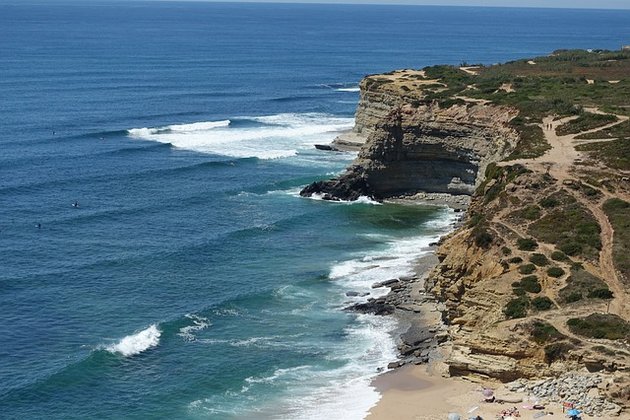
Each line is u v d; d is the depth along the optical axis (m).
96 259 72.12
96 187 94.88
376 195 93.69
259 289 65.94
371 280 68.00
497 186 66.06
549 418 40.66
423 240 79.00
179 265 71.31
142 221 83.38
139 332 57.72
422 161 93.50
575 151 72.56
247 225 82.81
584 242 53.88
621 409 40.47
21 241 76.19
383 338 57.09
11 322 59.12
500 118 88.00
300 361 53.84
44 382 50.44
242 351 55.31
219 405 48.47
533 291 48.91
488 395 44.38
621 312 46.06
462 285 52.84
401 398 47.62
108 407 48.22
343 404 47.84
